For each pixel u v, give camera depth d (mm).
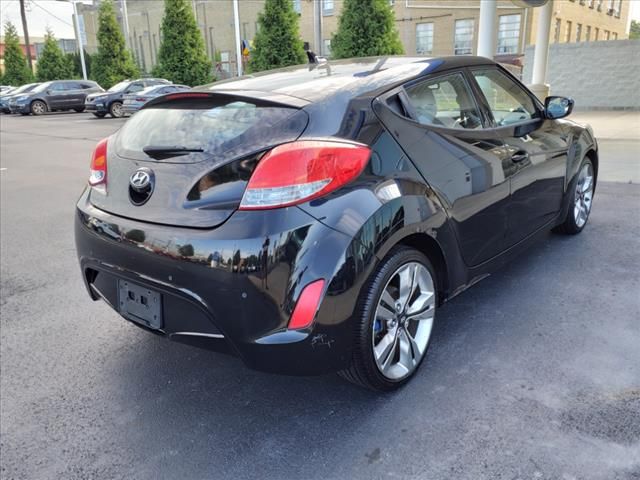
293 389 2674
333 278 2105
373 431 2328
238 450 2268
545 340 2963
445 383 2625
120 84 24016
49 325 3473
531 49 17297
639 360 2730
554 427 2273
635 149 8695
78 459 2262
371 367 2381
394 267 2371
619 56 16016
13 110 25359
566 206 4199
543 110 3760
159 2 43594
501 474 2039
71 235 5520
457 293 2898
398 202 2320
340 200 2152
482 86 3207
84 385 2793
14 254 4949
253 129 2246
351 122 2312
